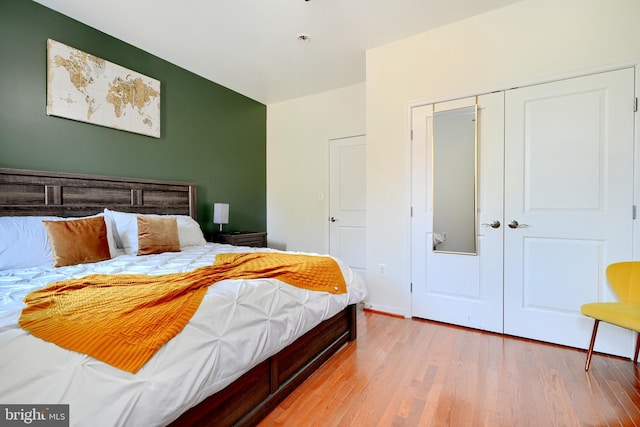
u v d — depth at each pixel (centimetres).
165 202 316
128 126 283
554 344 216
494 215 237
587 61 205
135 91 289
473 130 244
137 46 289
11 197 212
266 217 465
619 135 197
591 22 204
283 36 271
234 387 122
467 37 245
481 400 151
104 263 196
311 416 140
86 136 256
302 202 434
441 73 257
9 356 74
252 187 438
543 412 142
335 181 407
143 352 86
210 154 373
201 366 98
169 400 86
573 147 210
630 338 194
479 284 243
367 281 296
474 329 245
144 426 80
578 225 209
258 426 133
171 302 110
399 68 277
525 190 226
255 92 411
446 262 257
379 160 288
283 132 449
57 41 236
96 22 251
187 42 283
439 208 259
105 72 265
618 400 150
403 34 268
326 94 409
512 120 230
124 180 279
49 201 230
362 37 273
